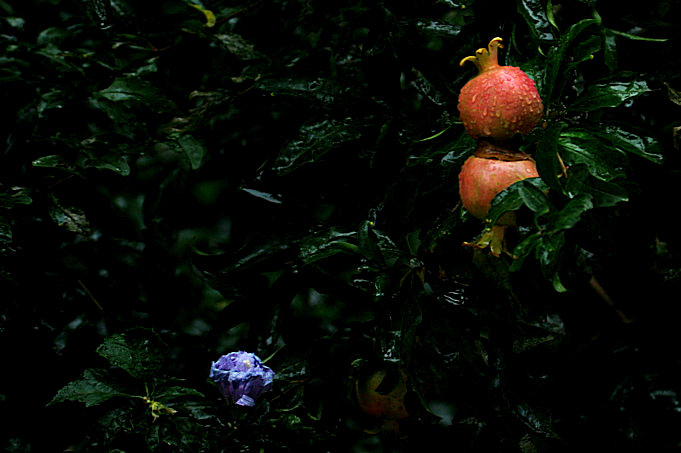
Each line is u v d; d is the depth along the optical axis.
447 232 1.78
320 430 1.90
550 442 1.95
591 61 1.92
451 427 1.89
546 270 1.62
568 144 1.71
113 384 1.84
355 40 2.08
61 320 2.06
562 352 2.02
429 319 1.83
